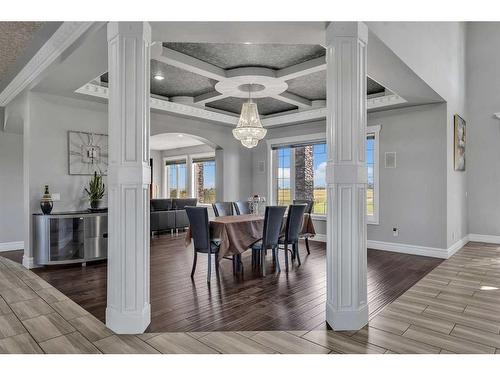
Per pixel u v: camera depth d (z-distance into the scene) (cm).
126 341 244
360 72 270
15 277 419
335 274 267
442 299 334
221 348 233
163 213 789
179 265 484
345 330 262
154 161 1288
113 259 263
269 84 513
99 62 357
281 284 388
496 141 646
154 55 368
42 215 462
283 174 771
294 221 466
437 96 485
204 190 1143
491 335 253
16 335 253
